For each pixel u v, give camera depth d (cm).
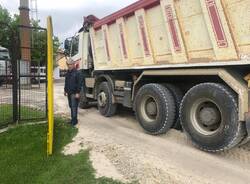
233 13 314
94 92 607
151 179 278
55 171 309
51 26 345
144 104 434
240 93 311
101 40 572
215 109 338
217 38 333
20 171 315
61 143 391
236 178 283
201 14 350
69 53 712
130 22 476
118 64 520
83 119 538
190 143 376
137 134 427
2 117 507
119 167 306
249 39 302
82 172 299
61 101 784
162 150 355
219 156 335
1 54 671
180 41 380
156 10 416
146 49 443
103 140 391
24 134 427
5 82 535
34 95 731
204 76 371
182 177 283
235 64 317
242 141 331
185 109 362
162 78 436
